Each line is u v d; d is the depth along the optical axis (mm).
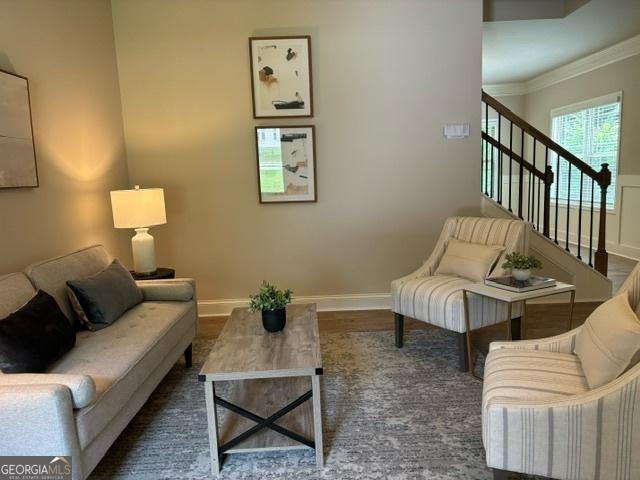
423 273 3168
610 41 5184
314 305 2693
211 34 3666
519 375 1654
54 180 2777
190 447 2021
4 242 2328
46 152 2697
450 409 2262
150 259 3211
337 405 2311
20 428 1406
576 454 1379
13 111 2375
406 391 2453
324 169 3826
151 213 3156
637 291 1781
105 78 3465
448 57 3725
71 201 2963
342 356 2953
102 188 3375
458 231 3260
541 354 1822
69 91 2963
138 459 1945
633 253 5574
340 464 1864
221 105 3742
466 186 3879
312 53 3693
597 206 6172
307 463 1885
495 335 3248
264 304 2197
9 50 2395
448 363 2803
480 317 2691
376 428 2109
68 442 1447
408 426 2119
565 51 5590
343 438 2037
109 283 2486
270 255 3932
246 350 1992
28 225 2523
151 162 3789
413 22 3684
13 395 1403
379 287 3992
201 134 3770
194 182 3822
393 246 3943
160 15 3641
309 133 3758
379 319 3693
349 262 3957
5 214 2340
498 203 4023
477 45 3717
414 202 3891
